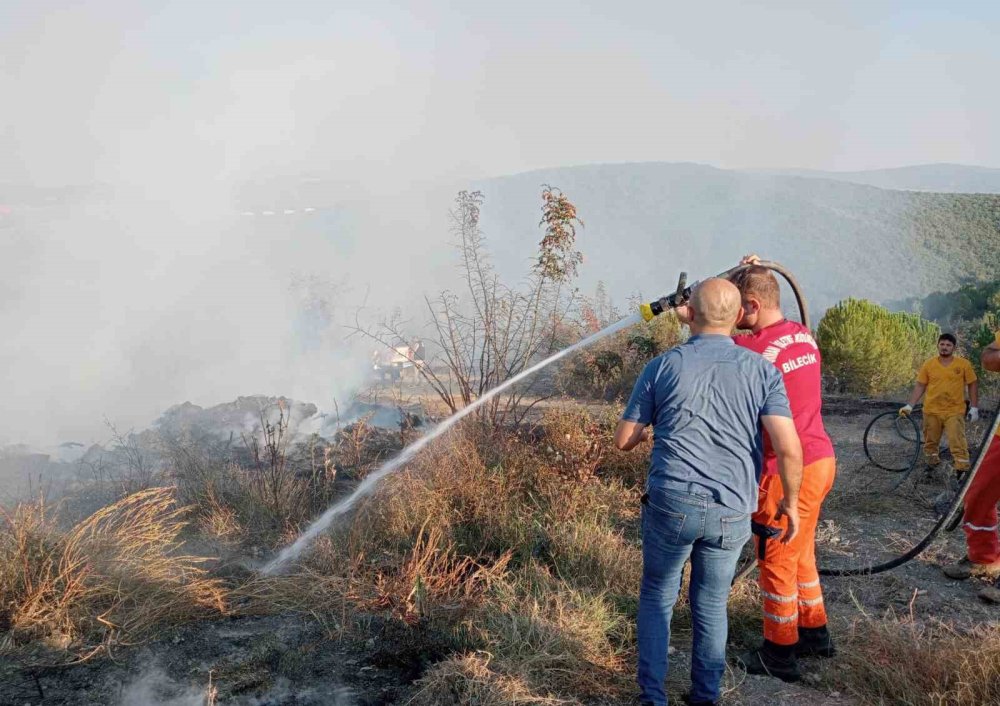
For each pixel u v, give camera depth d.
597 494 6.00
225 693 3.43
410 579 4.38
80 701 3.32
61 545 4.23
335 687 3.51
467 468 5.90
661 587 3.27
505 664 3.57
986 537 4.69
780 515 3.28
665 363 3.28
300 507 5.72
